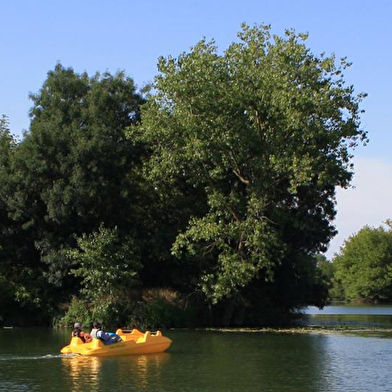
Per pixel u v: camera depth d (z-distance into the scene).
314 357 27.53
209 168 44.19
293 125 40.16
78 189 42.69
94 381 21.38
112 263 42.66
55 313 44.88
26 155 44.00
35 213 45.03
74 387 20.31
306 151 41.59
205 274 45.19
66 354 27.84
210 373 23.06
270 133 42.47
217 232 41.62
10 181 44.25
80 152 43.16
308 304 57.25
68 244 44.91
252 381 21.47
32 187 44.38
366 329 43.62
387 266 109.81
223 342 33.75
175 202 48.47
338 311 83.00
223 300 47.06
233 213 43.34
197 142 40.78
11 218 46.22
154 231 47.81
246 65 42.56
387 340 34.84
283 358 27.14
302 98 39.97
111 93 47.03
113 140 45.00
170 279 48.66
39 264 48.09
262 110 41.53
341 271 117.38
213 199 42.38
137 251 44.84
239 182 46.56
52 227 45.88
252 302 50.78
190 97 41.78
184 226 48.44
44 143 43.97
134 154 46.00
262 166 41.44
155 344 29.09
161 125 42.72
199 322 46.44
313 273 50.12
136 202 46.94
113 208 44.91
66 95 46.88
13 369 23.91
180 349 30.45
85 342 28.98
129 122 46.75
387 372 23.41
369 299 115.56
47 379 21.77
